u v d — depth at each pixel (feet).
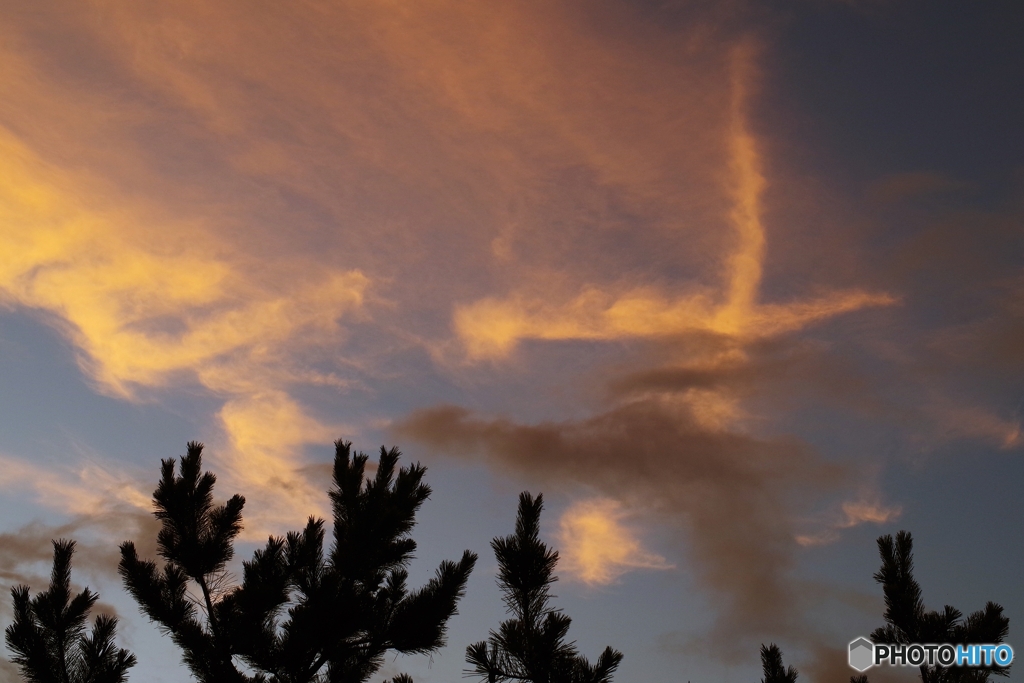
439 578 36.76
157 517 38.65
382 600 36.19
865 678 32.01
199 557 37.47
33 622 36.37
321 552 35.12
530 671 25.17
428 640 35.32
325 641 33.12
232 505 39.32
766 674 36.19
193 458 40.27
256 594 32.76
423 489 39.68
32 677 35.50
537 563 26.86
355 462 40.06
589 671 25.11
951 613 30.94
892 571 32.76
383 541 36.52
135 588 37.06
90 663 35.88
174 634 36.01
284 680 33.71
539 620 26.30
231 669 34.53
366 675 36.81
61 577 38.11
